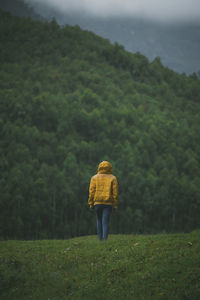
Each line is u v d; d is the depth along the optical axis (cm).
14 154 5944
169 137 8244
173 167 6775
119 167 6219
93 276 389
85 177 5684
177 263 365
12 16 16388
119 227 5269
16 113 7544
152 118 9194
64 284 382
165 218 5659
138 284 339
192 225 5628
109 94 10325
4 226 4494
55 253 509
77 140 7300
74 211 5294
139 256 416
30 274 423
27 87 9694
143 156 6875
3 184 5097
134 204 5625
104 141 7019
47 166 5822
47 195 5116
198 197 5762
